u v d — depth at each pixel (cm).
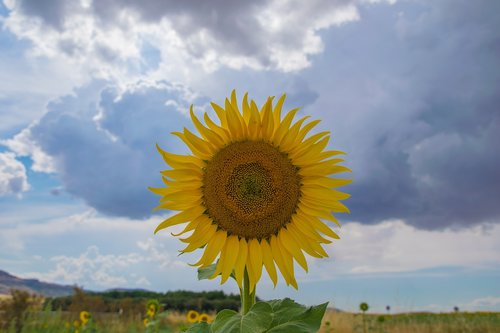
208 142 38
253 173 39
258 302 33
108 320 167
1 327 137
